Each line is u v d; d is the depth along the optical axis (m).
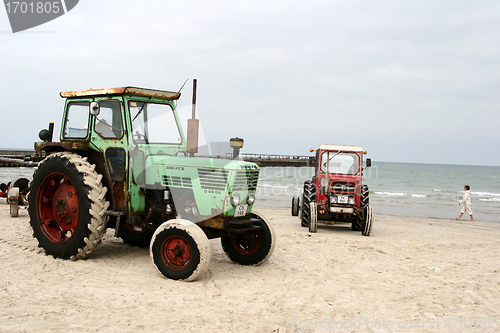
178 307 3.97
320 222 12.95
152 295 4.29
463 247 8.45
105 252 6.22
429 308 4.30
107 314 3.69
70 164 5.48
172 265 4.94
